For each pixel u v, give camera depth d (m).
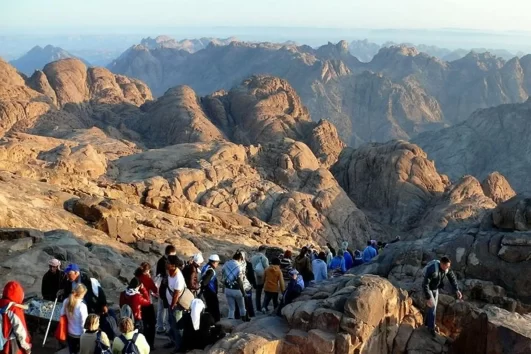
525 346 11.77
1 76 120.31
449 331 14.04
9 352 9.41
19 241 17.67
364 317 11.67
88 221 23.47
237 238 31.03
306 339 11.50
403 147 73.44
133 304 12.06
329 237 54.38
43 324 12.65
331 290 13.44
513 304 15.58
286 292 13.73
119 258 19.47
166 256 13.12
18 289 9.73
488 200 63.72
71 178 31.02
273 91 127.69
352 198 71.94
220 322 13.46
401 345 12.55
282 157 65.25
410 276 17.50
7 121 102.94
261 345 11.30
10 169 29.22
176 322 12.34
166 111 120.38
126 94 152.12
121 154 73.50
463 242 17.28
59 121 108.56
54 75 135.50
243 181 57.03
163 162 57.41
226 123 121.75
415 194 67.69
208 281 13.53
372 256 22.53
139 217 26.69
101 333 10.24
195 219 33.56
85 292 11.20
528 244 16.16
